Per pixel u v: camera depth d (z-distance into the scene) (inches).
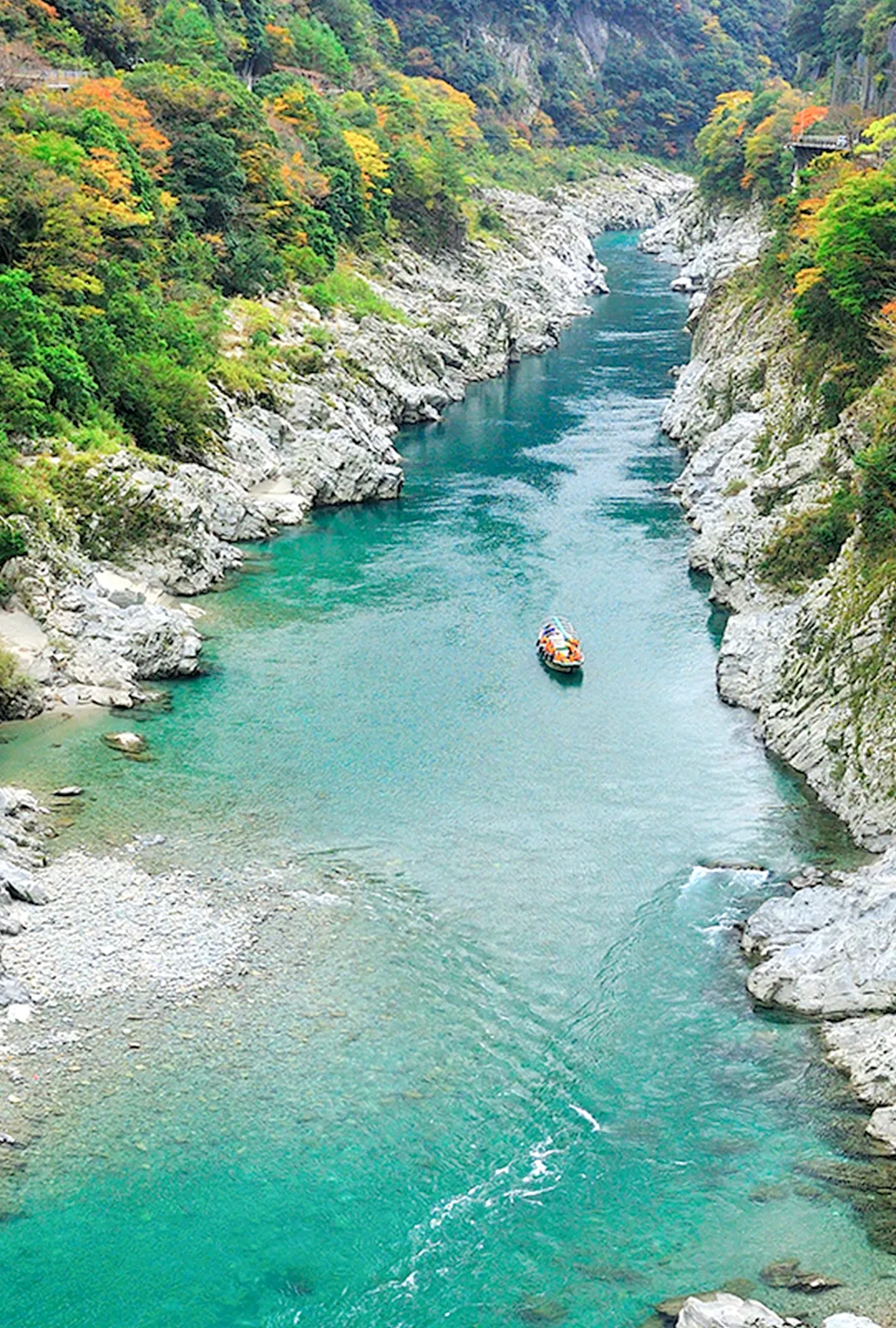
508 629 2716.5
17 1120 1392.7
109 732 2246.6
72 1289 1219.9
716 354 4077.3
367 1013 1568.7
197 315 3865.7
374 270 5344.5
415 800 2049.7
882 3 5669.3
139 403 3201.3
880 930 1606.8
